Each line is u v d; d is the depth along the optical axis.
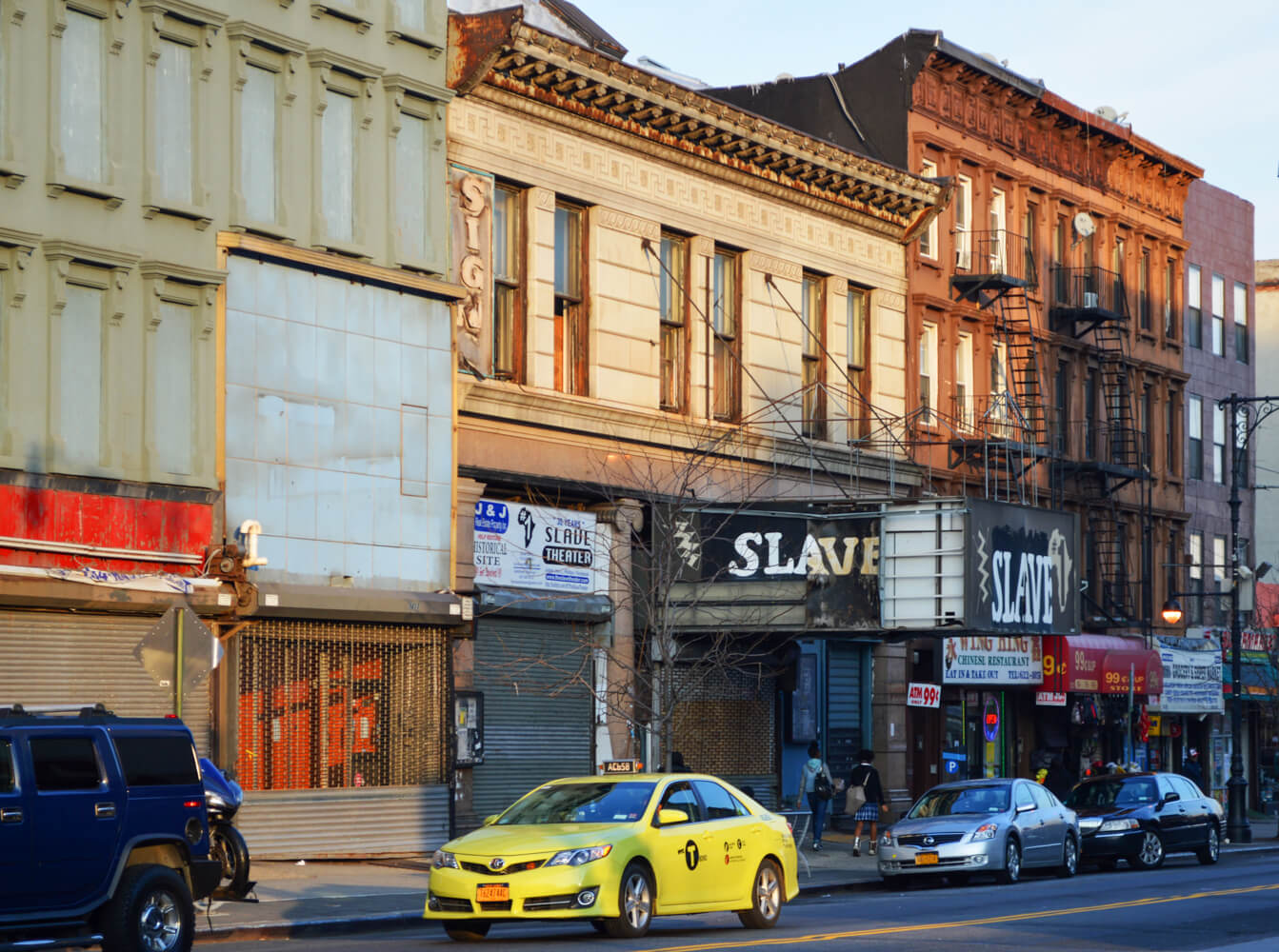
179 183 28.56
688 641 37.22
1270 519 74.31
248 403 29.22
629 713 36.00
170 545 27.83
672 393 38.38
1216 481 63.97
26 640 25.69
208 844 17.78
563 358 35.81
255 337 29.41
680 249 38.88
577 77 34.91
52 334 26.50
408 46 32.47
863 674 44.16
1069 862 34.56
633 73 36.06
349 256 31.14
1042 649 50.25
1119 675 51.53
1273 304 76.00
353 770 30.61
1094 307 53.41
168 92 28.47
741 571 36.19
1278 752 68.31
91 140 27.38
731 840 21.94
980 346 49.34
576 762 35.59
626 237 36.94
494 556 33.66
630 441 36.59
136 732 17.27
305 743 29.81
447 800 31.94
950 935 21.02
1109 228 56.88
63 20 26.86
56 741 16.48
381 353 31.61
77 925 16.52
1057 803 34.59
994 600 35.56
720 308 39.75
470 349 33.41
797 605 35.78
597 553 35.94
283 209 30.09
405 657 31.66
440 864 20.12
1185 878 33.62
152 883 16.89
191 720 27.94
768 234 40.81
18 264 26.12
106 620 26.72
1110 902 26.62
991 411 47.59
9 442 25.84
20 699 25.55
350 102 31.59
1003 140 50.94
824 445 41.75
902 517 35.44
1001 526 36.00
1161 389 59.78
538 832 20.34
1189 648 59.50
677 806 21.52
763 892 22.42
